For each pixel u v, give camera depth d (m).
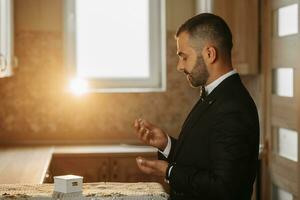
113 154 4.44
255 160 2.36
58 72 4.95
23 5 4.89
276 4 4.23
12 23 4.48
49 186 2.34
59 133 4.97
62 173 4.41
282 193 4.23
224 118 2.28
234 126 2.26
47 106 4.96
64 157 4.40
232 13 4.50
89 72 5.18
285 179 4.09
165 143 2.62
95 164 4.44
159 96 5.04
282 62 4.12
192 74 2.41
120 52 5.21
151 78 5.21
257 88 4.64
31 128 4.95
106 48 5.20
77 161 4.42
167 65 5.03
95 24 5.18
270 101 4.38
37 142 4.94
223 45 2.39
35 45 4.92
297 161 3.85
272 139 4.37
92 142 4.99
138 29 5.22
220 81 2.38
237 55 4.51
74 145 4.86
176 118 5.06
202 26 2.38
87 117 5.00
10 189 2.28
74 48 5.11
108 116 5.02
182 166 2.33
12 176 3.19
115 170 4.45
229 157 2.23
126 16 5.21
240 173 2.23
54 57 4.95
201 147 2.37
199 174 2.27
